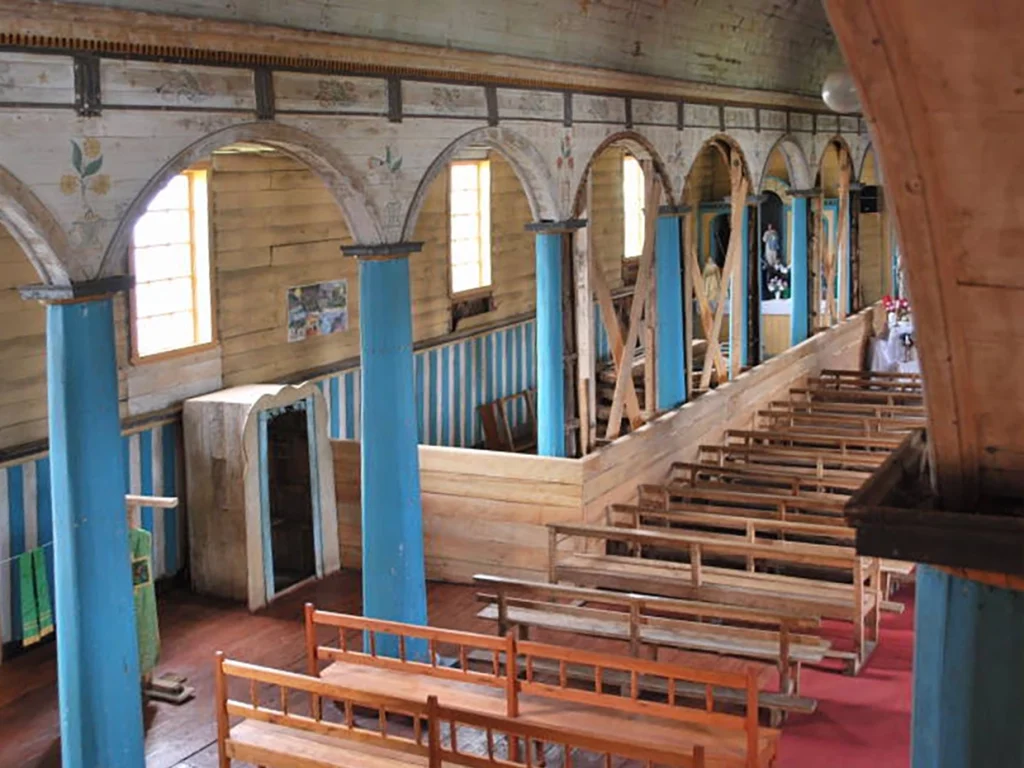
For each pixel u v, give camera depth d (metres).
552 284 11.38
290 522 11.75
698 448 14.26
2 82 5.68
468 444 16.17
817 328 19.59
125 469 10.62
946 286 2.97
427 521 11.35
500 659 8.92
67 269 6.14
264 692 8.88
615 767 7.33
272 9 7.09
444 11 8.65
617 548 11.60
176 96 6.62
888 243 23.52
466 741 7.90
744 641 8.12
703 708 8.14
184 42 6.57
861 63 2.66
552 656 6.92
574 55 10.95
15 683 9.18
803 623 7.67
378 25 8.04
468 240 16.09
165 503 8.67
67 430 6.35
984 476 3.30
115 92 6.27
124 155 6.37
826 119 19.25
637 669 6.70
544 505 10.91
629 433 12.49
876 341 21.78
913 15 2.52
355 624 7.52
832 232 22.27
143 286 10.83
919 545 3.18
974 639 3.30
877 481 3.37
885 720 8.04
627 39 11.90
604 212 19.31
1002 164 2.70
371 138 8.16
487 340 16.52
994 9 2.43
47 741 8.21
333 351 13.50
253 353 12.20
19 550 9.73
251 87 7.12
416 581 8.81
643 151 13.02
